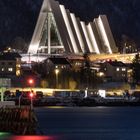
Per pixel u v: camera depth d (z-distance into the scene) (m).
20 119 177.75
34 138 170.62
